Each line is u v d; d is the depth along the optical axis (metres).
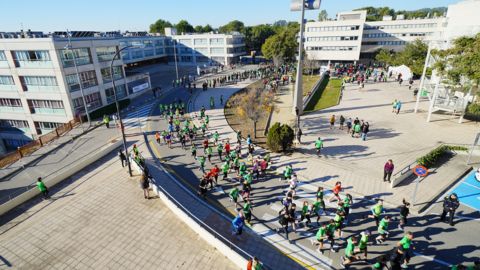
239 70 77.25
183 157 23.62
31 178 21.80
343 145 24.33
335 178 18.97
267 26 113.94
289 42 77.31
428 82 34.69
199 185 18.55
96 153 24.02
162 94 49.81
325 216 15.20
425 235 13.54
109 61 42.50
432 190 17.27
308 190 17.72
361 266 11.93
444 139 24.45
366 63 86.69
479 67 22.86
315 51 84.31
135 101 45.97
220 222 15.05
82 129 32.81
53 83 35.78
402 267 11.59
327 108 36.12
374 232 13.88
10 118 39.97
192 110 38.59
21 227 14.73
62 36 37.59
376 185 17.98
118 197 17.16
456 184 18.00
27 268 11.88
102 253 12.55
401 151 22.62
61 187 19.27
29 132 40.19
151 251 12.54
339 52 81.38
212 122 32.88
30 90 37.44
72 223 14.83
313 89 46.06
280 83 56.00
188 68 85.75
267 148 24.52
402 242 11.06
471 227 14.02
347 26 78.12
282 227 14.45
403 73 51.88
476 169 19.67
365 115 32.22
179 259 12.02
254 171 19.09
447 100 28.86
